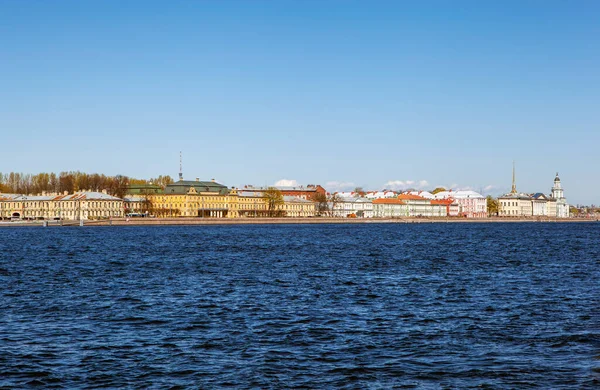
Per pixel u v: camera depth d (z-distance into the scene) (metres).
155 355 45.41
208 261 118.81
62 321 57.03
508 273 95.31
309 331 52.47
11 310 62.66
